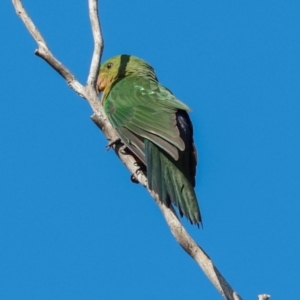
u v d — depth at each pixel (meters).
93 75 12.62
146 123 12.97
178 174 12.14
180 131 12.98
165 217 11.40
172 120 12.91
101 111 12.91
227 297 10.02
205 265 10.35
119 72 15.74
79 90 12.67
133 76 15.38
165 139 12.44
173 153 12.05
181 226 10.80
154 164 12.34
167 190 12.00
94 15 12.67
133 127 13.05
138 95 13.92
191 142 13.15
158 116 13.09
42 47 12.49
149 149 12.55
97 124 13.11
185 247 10.58
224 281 10.16
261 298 9.25
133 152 12.78
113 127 13.41
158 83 14.81
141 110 13.36
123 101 13.94
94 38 12.61
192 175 12.77
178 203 11.84
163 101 13.59
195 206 11.70
